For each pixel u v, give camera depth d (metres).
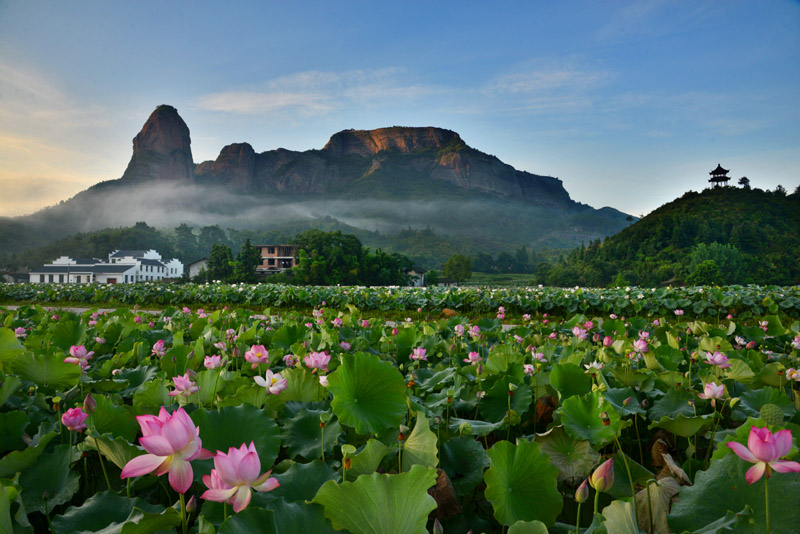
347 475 2.11
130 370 4.12
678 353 4.71
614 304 17.16
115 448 2.19
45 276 125.81
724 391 2.70
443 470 2.26
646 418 3.14
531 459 2.09
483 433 2.68
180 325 7.35
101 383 3.71
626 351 4.39
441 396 3.38
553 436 2.61
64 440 2.73
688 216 164.62
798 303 15.24
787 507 1.64
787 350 6.05
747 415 2.96
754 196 173.38
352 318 8.30
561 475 2.46
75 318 7.81
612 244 173.88
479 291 19.72
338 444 2.56
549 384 3.59
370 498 1.66
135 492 2.36
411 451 2.29
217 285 27.64
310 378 3.22
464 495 2.27
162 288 26.75
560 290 20.22
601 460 2.52
